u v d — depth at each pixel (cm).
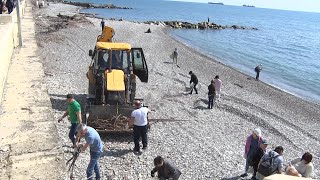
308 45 7100
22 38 2527
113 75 1444
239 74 3288
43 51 2741
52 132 1152
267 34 8681
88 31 4350
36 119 1241
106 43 1545
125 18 9338
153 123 1563
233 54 4884
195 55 4031
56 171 943
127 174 1088
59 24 4519
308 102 2661
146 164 1163
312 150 1588
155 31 5944
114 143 1294
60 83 1955
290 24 15050
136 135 1227
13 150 1020
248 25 11625
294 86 3381
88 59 2716
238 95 2461
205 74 3025
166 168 903
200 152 1322
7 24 2106
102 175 1065
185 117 1731
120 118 1377
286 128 1847
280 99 2588
